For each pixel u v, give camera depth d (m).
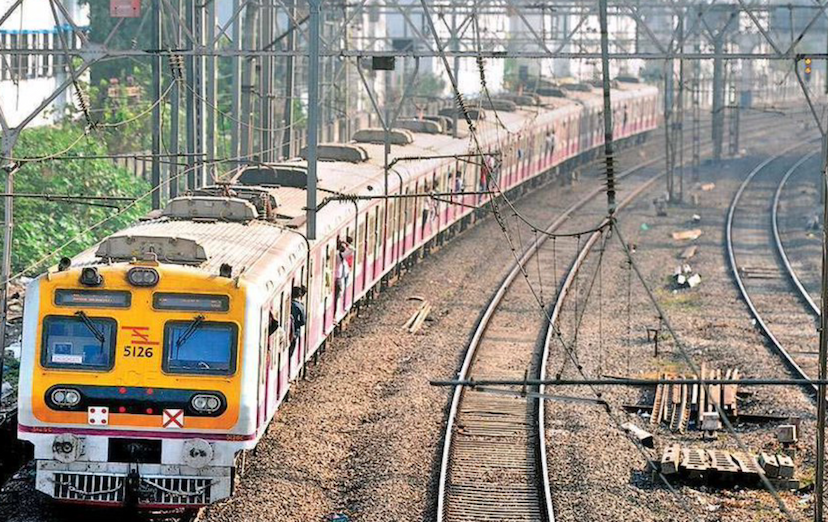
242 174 71.75
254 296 44.12
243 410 43.78
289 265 51.69
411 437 55.50
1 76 111.56
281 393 51.88
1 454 46.44
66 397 43.44
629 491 50.03
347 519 46.00
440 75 169.50
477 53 67.00
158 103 75.56
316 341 62.81
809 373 69.75
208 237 51.00
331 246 65.44
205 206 56.47
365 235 76.69
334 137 144.00
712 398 61.16
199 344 43.78
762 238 118.44
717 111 158.38
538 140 136.62
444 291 89.75
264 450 52.28
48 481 43.84
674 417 60.72
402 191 87.56
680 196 137.88
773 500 49.81
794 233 121.56
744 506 49.00
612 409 61.84
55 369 43.50
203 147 80.25
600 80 178.75
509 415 60.03
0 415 49.66
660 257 107.38
